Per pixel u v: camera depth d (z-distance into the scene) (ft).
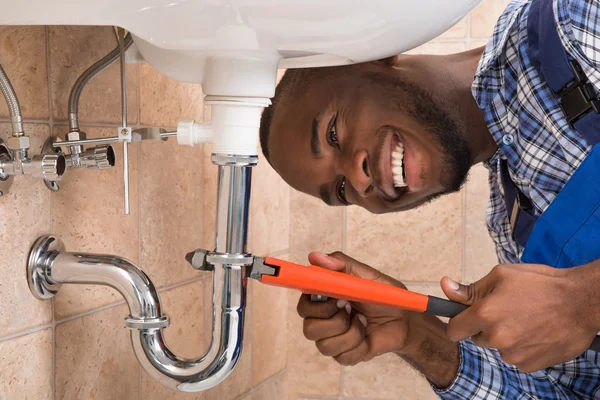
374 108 3.28
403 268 5.01
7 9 1.73
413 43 2.24
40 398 2.50
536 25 3.05
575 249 2.97
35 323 2.46
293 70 3.46
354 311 3.44
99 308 2.88
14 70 2.28
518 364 2.57
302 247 5.18
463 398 3.67
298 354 5.25
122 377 3.09
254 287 4.58
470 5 2.19
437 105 3.34
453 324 2.51
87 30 2.70
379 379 5.15
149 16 1.75
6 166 2.21
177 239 3.54
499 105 3.23
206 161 3.86
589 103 2.87
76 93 2.40
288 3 1.70
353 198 3.54
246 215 2.30
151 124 3.23
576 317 2.45
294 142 3.41
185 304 3.66
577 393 3.88
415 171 3.32
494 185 3.81
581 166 2.90
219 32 1.86
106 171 2.85
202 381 2.35
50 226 2.51
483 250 4.89
